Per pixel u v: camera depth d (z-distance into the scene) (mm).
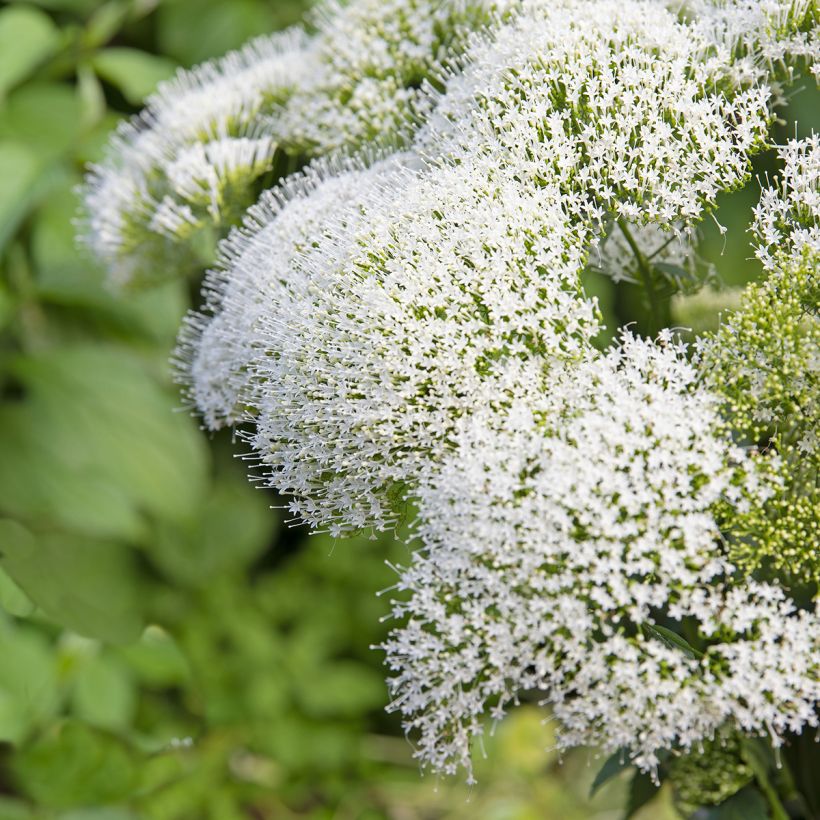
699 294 628
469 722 560
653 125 575
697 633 559
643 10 595
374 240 569
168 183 647
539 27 593
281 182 626
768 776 592
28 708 692
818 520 546
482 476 544
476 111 591
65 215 746
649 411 545
